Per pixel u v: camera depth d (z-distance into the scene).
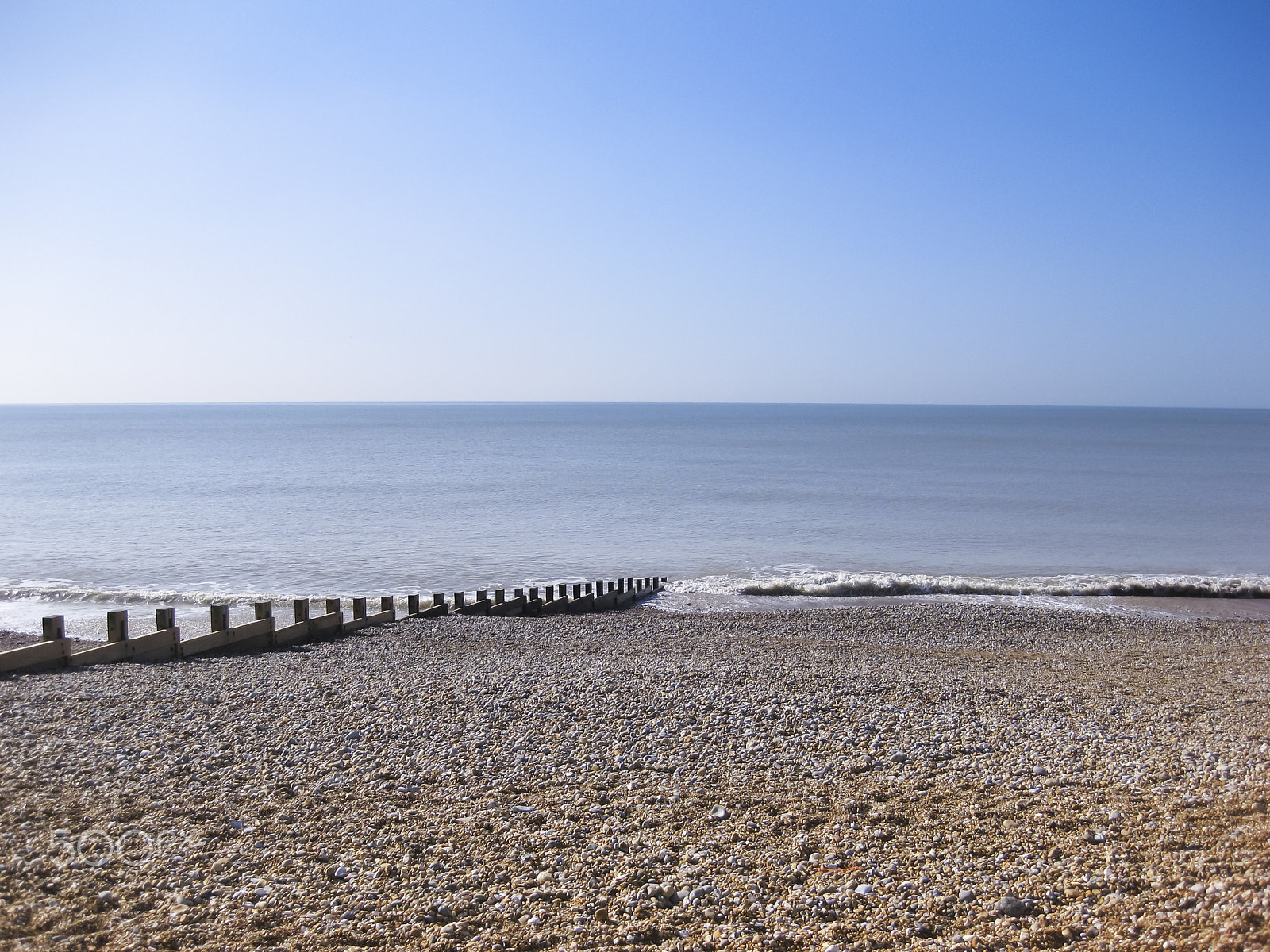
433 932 6.20
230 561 33.72
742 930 6.27
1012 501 54.31
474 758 10.23
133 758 9.87
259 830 7.98
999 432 172.88
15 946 5.79
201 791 8.91
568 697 13.02
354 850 7.61
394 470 75.69
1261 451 109.19
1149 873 6.89
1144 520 47.03
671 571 33.34
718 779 9.67
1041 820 8.34
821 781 9.61
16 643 20.45
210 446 113.19
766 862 7.46
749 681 14.40
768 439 138.50
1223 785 9.30
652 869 7.31
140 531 40.72
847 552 37.59
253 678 14.30
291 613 25.12
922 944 5.96
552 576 32.19
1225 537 42.09
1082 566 35.44
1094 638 22.95
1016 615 25.89
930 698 13.64
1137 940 5.66
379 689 13.36
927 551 38.03
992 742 11.26
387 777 9.54
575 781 9.52
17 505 49.91
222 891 6.75
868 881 7.05
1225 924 5.61
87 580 30.14
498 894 6.84
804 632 22.80
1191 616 26.62
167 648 16.19
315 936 6.12
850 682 14.59
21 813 8.15
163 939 5.99
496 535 40.59
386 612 21.92
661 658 17.48
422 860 7.44
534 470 76.56
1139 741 11.40
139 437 137.38
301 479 66.19
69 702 12.30
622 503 52.34
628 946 6.08
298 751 10.27
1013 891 6.75
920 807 8.80
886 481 67.25
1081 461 90.75
